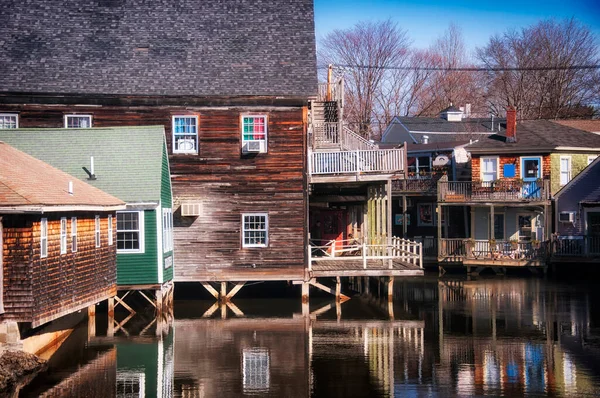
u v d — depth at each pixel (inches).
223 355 799.1
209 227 1147.9
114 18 1238.9
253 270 1146.7
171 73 1165.1
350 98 2691.9
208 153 1150.3
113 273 967.0
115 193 1007.6
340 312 1084.5
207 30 1229.1
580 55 2583.7
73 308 811.4
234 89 1143.6
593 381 702.5
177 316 1039.6
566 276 1556.3
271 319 1018.1
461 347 847.7
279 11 1258.6
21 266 700.0
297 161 1154.7
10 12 1231.5
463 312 1084.5
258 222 1155.3
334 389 675.4
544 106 2591.0
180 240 1145.4
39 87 1132.5
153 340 871.7
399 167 1189.7
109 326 963.3
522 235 1734.7
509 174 1721.2
